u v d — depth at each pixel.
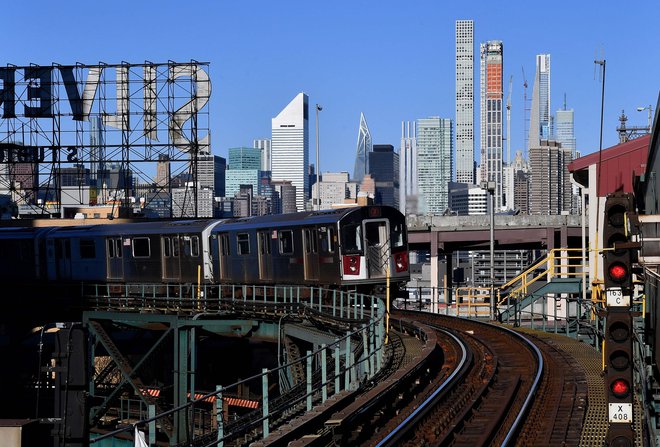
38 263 52.56
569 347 31.16
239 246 44.47
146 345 53.81
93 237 50.38
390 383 21.75
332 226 38.88
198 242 46.09
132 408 45.12
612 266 12.80
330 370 28.69
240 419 23.23
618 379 12.86
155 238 47.94
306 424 18.56
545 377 24.41
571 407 20.67
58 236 51.75
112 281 49.91
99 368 51.53
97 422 40.69
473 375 25.47
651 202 20.62
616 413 12.87
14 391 46.84
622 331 12.85
